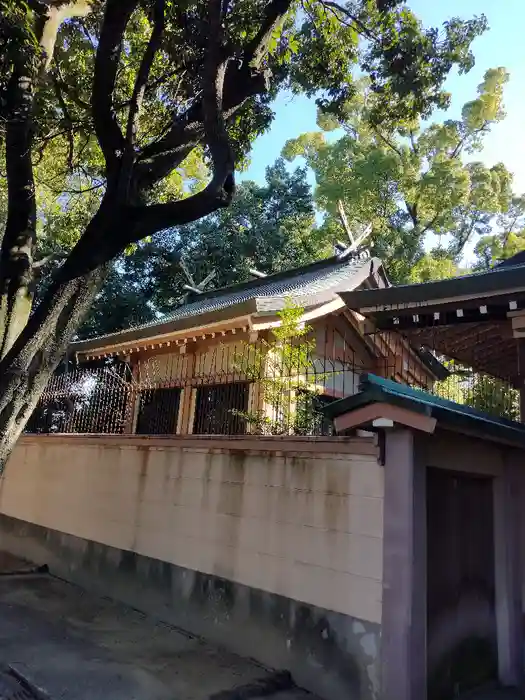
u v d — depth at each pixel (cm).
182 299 1922
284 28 670
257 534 434
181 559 497
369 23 643
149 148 514
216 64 447
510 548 415
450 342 548
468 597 386
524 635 409
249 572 432
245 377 767
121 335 951
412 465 333
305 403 655
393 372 900
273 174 2381
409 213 2388
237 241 2175
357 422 339
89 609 534
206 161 782
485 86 2342
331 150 2361
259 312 695
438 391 679
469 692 368
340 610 360
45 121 666
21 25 420
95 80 448
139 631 472
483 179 2361
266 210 2311
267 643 403
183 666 396
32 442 786
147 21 670
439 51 609
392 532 332
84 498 650
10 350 397
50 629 466
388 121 705
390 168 2127
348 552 365
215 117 441
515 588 411
